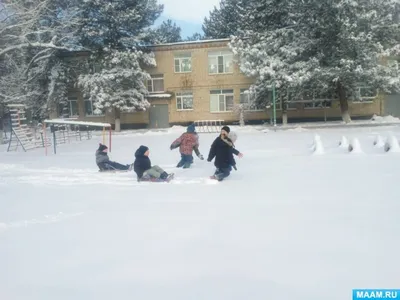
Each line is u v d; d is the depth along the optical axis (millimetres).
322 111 32344
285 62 26859
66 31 29812
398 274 3125
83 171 10703
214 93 33156
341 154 11445
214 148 8102
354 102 31766
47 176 9812
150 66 33344
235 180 8039
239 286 3021
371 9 23953
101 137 26062
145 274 3320
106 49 29812
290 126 27297
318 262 3418
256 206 5605
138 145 18969
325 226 4457
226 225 4664
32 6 26141
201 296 2881
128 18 29781
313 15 24969
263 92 28719
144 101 31125
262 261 3494
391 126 23656
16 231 4777
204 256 3676
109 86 29703
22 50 28281
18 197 7016
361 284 2979
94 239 4340
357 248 3717
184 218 5078
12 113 21688
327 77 24547
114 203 6246
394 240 3895
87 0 28484
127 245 4086
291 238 4086
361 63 24188
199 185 7676
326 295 2828
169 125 33906
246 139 19469
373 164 9172
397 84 24203
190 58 33031
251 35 29000
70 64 32594
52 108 32438
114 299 2891
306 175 8148
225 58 32625
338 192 6316
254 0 29750
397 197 5770
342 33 23703
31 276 3379
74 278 3301
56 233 4633
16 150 19938
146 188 7586
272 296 2838
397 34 24641
